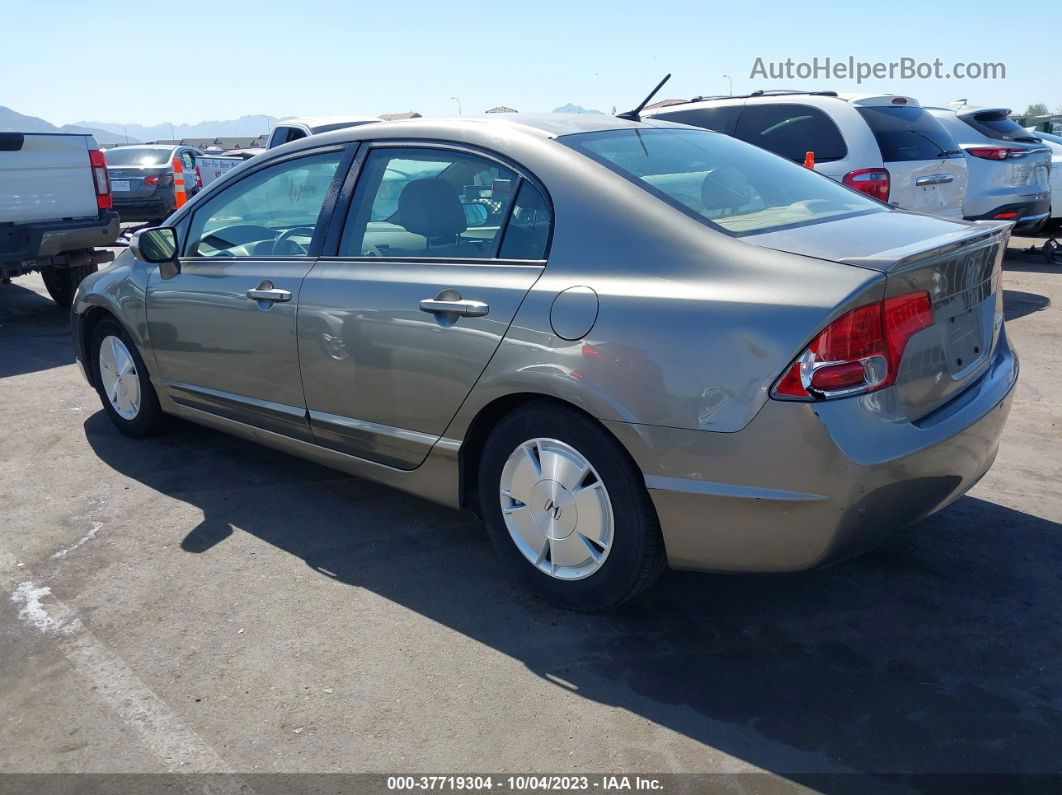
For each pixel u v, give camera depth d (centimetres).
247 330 382
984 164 945
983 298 307
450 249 323
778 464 248
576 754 240
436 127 341
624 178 296
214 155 1736
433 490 336
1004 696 262
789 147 757
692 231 276
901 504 263
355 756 241
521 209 308
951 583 327
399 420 334
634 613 309
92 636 300
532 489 304
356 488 420
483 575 338
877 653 284
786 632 297
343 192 362
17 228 746
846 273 247
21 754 243
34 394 580
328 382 354
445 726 253
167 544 366
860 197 356
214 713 259
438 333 311
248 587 331
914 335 261
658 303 265
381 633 300
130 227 1584
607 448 278
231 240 407
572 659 283
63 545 366
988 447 297
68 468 448
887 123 743
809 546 256
